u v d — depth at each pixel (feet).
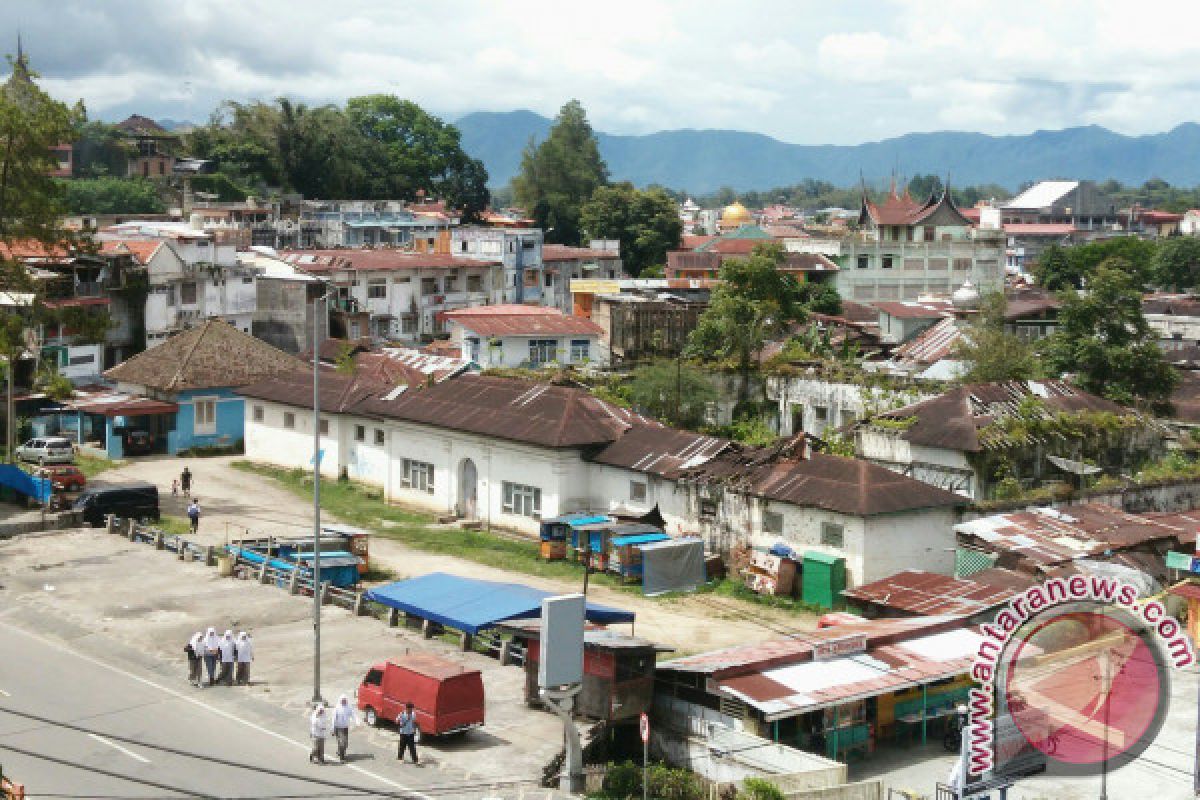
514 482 203.21
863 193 458.50
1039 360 256.52
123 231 349.00
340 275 361.51
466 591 151.94
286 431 249.55
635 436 199.41
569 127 640.99
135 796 108.78
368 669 140.36
